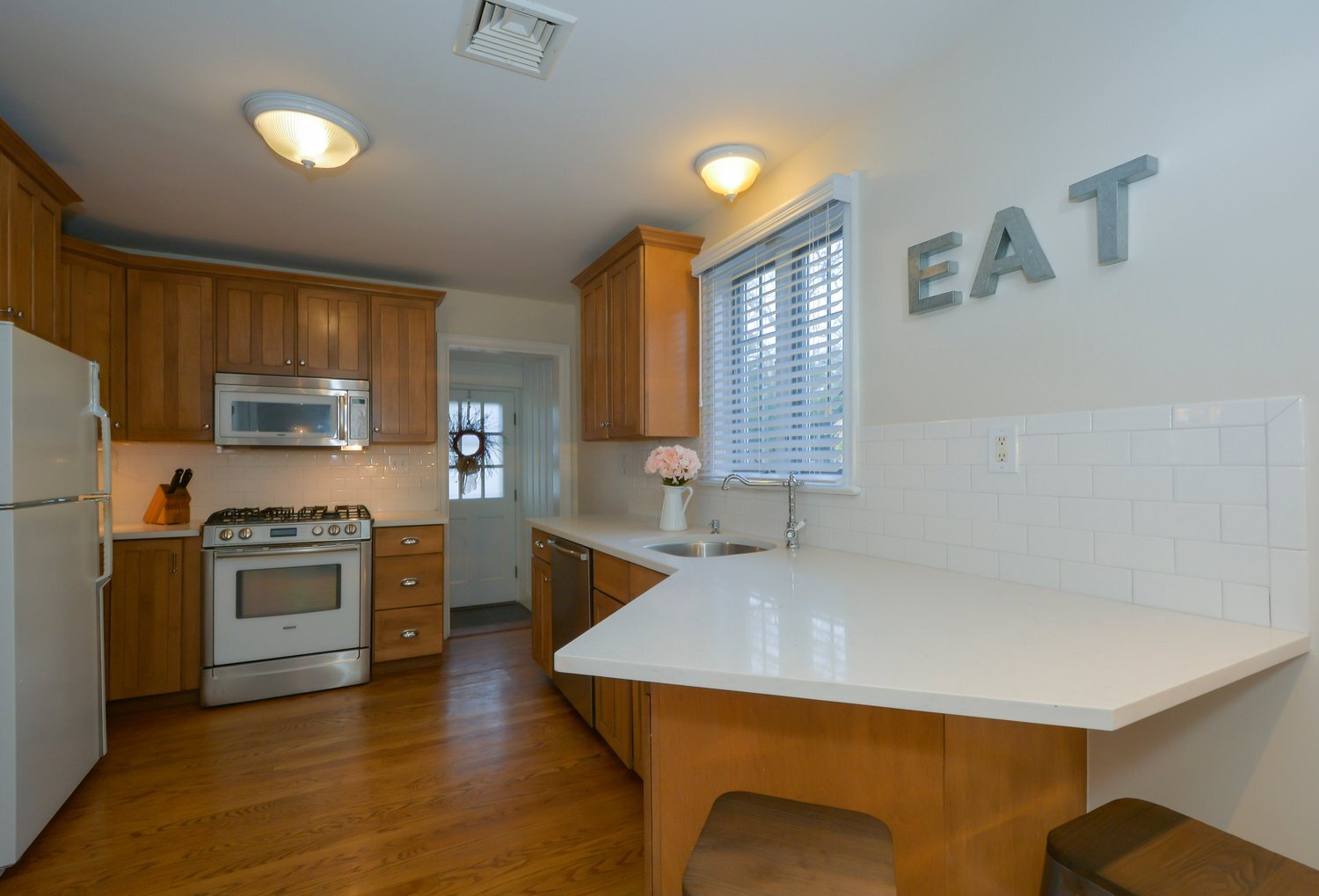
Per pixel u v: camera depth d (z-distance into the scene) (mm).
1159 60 1367
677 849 1361
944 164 1864
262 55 1853
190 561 3152
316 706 3090
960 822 1320
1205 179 1292
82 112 2123
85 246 3066
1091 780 1484
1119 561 1442
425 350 3885
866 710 1311
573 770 2430
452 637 4270
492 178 2648
